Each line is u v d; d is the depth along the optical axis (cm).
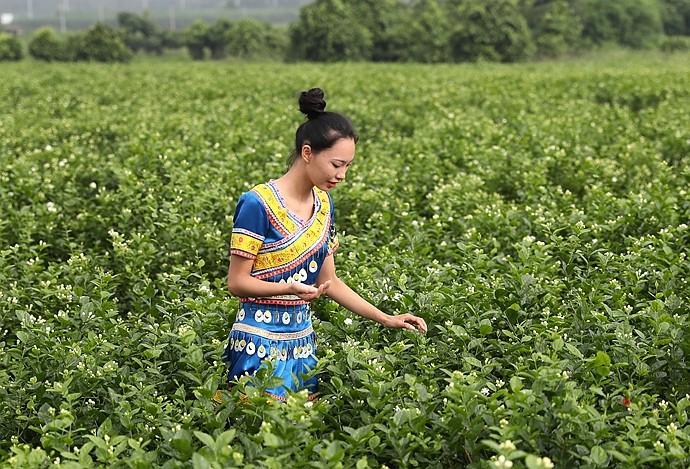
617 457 487
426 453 535
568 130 1584
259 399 530
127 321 751
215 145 1443
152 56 6406
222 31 6019
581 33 5566
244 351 573
